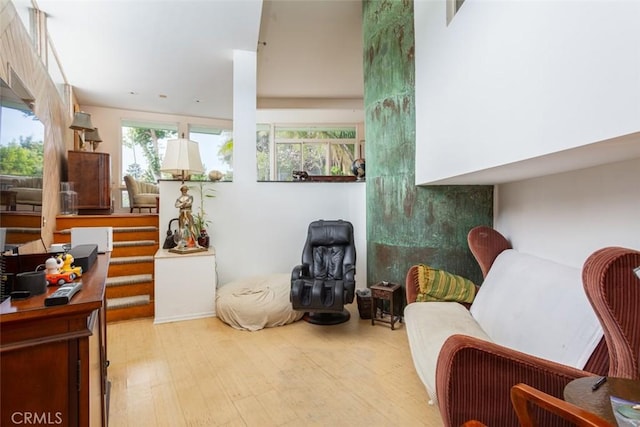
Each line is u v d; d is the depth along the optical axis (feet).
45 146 11.78
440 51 8.51
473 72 6.75
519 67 5.17
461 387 4.35
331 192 14.85
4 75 7.49
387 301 11.79
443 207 10.75
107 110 24.07
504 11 5.57
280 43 17.69
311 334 10.39
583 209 6.51
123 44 14.39
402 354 8.95
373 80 12.57
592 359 4.55
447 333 6.70
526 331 5.99
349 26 16.05
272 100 26.35
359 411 6.42
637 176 5.24
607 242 5.89
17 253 5.29
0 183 4.43
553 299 5.86
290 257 14.58
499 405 4.28
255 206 14.24
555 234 7.45
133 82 18.99
